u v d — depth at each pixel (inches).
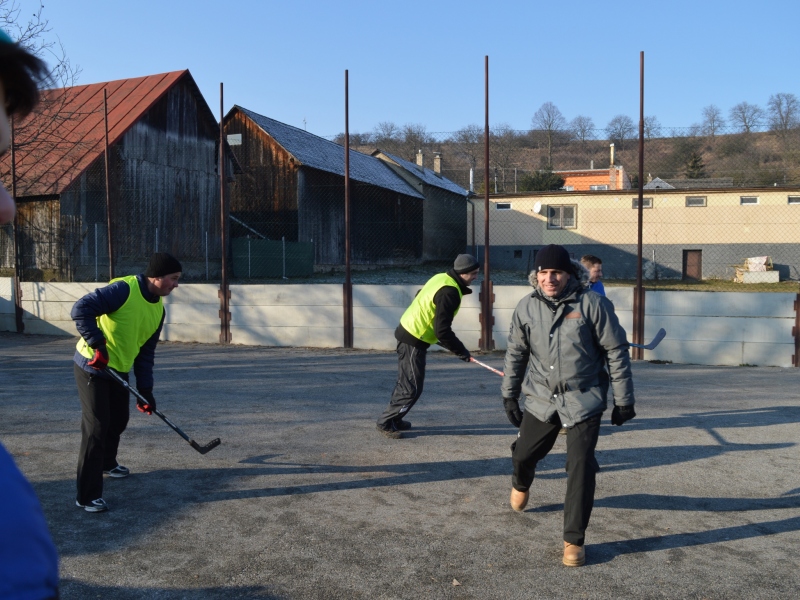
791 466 205.3
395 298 429.7
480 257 1224.8
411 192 1353.3
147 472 194.4
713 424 253.0
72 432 233.5
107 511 164.9
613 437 236.5
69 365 370.3
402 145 1648.6
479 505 171.9
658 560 141.9
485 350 420.5
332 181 1126.4
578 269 150.6
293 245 1029.2
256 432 237.8
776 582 132.0
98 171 733.3
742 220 1123.3
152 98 830.5
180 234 882.8
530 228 1200.8
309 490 181.3
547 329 148.0
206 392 303.3
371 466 202.1
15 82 29.6
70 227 681.6
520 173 1523.1
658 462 209.0
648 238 1155.9
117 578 131.1
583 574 135.3
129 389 169.6
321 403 283.4
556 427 152.1
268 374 347.9
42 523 29.3
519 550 146.1
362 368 366.9
